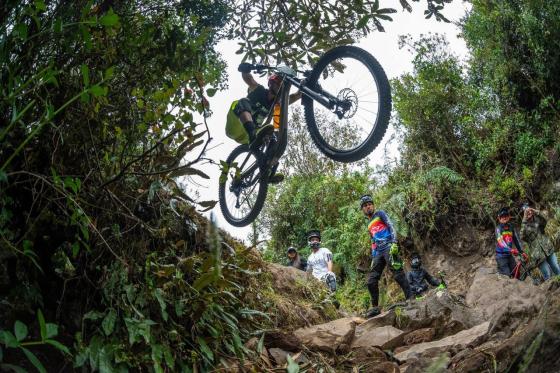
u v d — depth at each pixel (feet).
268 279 16.33
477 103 43.78
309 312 16.03
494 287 17.24
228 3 13.07
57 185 8.69
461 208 41.19
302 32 14.58
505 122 42.52
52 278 9.64
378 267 24.61
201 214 13.01
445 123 44.70
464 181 42.11
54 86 9.48
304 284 17.57
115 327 9.61
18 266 8.79
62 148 9.57
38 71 9.22
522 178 39.99
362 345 14.12
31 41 9.09
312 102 16.24
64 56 9.61
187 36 11.07
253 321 13.00
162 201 11.48
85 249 9.70
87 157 9.53
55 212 9.55
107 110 10.19
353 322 14.96
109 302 9.77
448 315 14.98
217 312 11.69
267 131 15.92
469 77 46.24
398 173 46.11
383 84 14.51
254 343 12.23
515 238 28.53
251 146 16.49
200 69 10.79
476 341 12.53
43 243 9.55
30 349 8.84
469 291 17.94
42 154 9.44
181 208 12.49
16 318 8.86
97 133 9.96
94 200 9.84
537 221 28.14
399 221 41.37
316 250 28.09
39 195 9.23
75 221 8.89
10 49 8.72
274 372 11.71
